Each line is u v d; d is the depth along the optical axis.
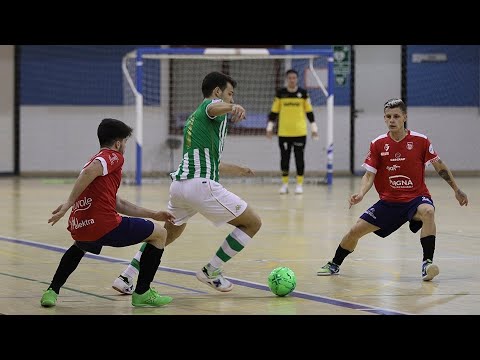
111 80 25.39
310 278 8.13
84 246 6.73
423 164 8.21
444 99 26.19
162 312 6.44
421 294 7.28
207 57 21.66
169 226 7.45
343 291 7.43
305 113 19.11
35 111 25.38
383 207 8.20
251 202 16.75
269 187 21.16
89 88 25.36
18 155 25.41
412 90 26.06
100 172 6.48
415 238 11.34
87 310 6.50
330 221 13.29
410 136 8.18
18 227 12.36
